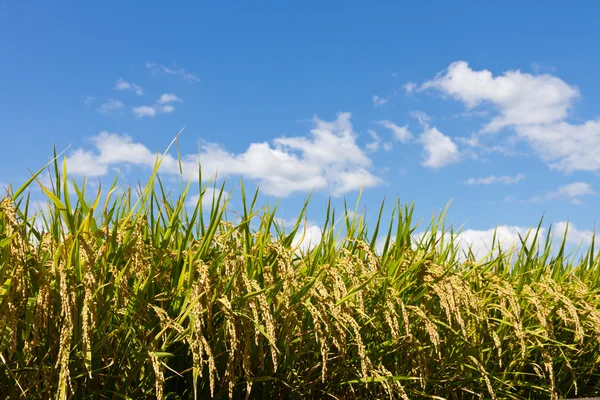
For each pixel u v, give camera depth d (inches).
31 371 114.0
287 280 140.6
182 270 131.6
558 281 228.7
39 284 106.9
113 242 123.3
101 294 118.8
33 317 112.5
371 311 163.6
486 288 188.7
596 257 252.7
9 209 104.6
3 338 111.0
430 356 172.2
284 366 142.3
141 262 123.9
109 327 128.9
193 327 114.4
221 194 138.6
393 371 170.1
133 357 126.5
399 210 184.7
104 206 123.9
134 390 125.9
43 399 114.3
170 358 133.6
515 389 186.9
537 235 211.0
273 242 152.6
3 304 105.0
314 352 155.3
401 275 166.9
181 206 141.3
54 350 116.3
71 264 117.5
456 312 156.0
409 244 188.2
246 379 131.6
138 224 128.0
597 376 219.5
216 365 137.3
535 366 194.9
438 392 172.4
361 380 145.1
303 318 153.6
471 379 172.9
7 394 113.3
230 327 121.6
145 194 135.6
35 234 123.0
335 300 146.6
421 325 169.6
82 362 116.0
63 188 125.0
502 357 194.5
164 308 135.4
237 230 146.9
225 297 126.6
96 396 122.3
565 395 208.7
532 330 198.2
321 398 154.8
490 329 183.6
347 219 189.8
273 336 121.6
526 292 195.3
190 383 135.8
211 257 145.4
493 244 217.2
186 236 141.7
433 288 164.4
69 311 104.9
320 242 166.1
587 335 206.4
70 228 117.3
